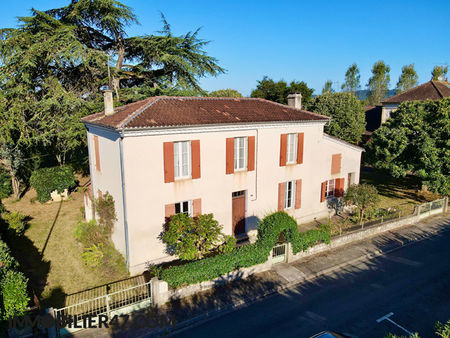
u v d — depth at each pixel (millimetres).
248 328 9297
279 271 12445
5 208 18859
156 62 25016
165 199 12578
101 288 11227
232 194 14828
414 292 11234
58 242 14898
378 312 10070
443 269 12922
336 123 30859
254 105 16938
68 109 22266
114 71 23438
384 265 13289
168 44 24031
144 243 12336
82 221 17328
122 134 11133
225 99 16984
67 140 22484
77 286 11359
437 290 11359
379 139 20453
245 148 14742
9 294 8227
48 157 29578
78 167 29234
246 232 15484
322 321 9594
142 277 11938
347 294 11109
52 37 20250
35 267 12609
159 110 13273
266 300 10727
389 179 27984
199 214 12430
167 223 12734
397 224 17406
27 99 21500
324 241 14266
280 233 14070
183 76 25438
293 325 9414
